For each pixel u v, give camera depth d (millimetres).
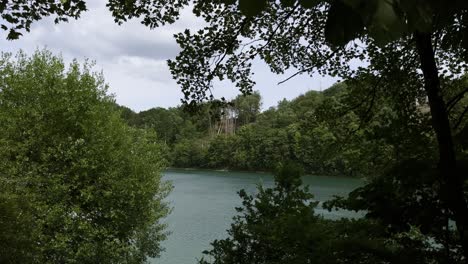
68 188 16656
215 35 5160
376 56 5039
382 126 4434
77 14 4367
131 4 4957
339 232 4520
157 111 131000
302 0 925
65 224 15844
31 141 16375
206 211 36438
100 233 17656
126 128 20953
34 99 17844
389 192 3719
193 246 24688
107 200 17797
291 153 79500
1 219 11648
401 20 771
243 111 142750
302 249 4723
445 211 3494
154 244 20703
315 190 39594
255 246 7020
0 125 16828
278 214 7191
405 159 3896
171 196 46531
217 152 98938
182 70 5332
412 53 5012
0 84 17688
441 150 3490
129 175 19297
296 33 5141
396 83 5234
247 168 91812
